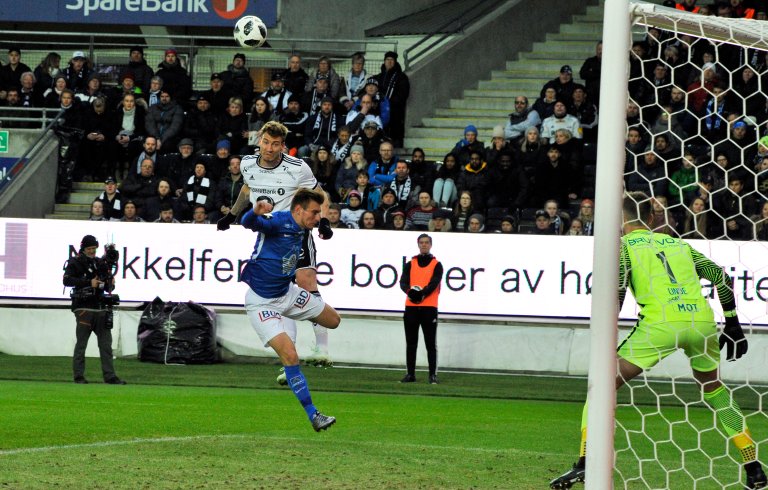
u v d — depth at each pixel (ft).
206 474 48.96
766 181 108.68
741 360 104.37
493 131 136.36
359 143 132.26
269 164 65.16
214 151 135.44
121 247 118.42
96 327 95.04
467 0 175.32
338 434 63.93
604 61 39.88
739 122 117.70
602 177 39.68
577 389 98.63
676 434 67.92
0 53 170.19
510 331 113.29
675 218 115.24
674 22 44.14
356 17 165.58
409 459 54.65
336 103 140.15
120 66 161.79
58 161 142.31
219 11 158.61
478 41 159.53
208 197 126.52
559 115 131.34
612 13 39.86
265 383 97.25
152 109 140.26
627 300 107.34
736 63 126.93
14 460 51.70
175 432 63.10
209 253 117.29
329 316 58.39
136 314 119.34
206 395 85.25
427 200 122.11
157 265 117.91
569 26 166.30
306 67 161.89
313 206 55.42
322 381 100.53
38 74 152.05
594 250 39.81
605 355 39.40
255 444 58.54
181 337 114.62
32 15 161.99
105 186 141.90
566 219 118.93
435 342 101.71
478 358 113.70
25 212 137.08
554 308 110.93
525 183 124.88
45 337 121.08
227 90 141.90
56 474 48.11
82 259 95.04
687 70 128.16
